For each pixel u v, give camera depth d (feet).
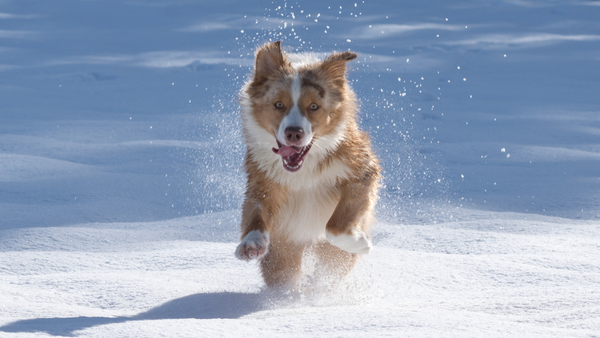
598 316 13.83
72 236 27.53
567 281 20.44
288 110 19.77
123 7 161.79
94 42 114.01
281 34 117.29
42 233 27.71
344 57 20.84
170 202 34.47
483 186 38.04
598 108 65.16
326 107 20.10
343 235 19.93
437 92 71.26
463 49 106.73
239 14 148.05
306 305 18.84
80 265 23.45
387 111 60.08
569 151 47.42
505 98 69.56
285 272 22.00
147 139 50.49
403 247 25.75
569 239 26.27
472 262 22.80
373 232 27.94
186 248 25.84
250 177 21.44
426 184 38.29
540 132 54.44
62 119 57.00
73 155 44.21
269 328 13.08
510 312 15.29
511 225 29.17
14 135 48.78
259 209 20.44
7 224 29.86
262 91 20.61
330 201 21.39
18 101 64.95
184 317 16.94
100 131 52.60
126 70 86.02
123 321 14.89
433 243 26.17
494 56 100.94
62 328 13.60
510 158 45.21
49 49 106.11
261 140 20.86
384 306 17.08
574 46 113.09
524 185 38.22
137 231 28.84
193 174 40.14
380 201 34.78
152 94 69.87
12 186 35.81
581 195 35.88
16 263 23.39
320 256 22.43
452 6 167.12
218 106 63.67
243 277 22.09
